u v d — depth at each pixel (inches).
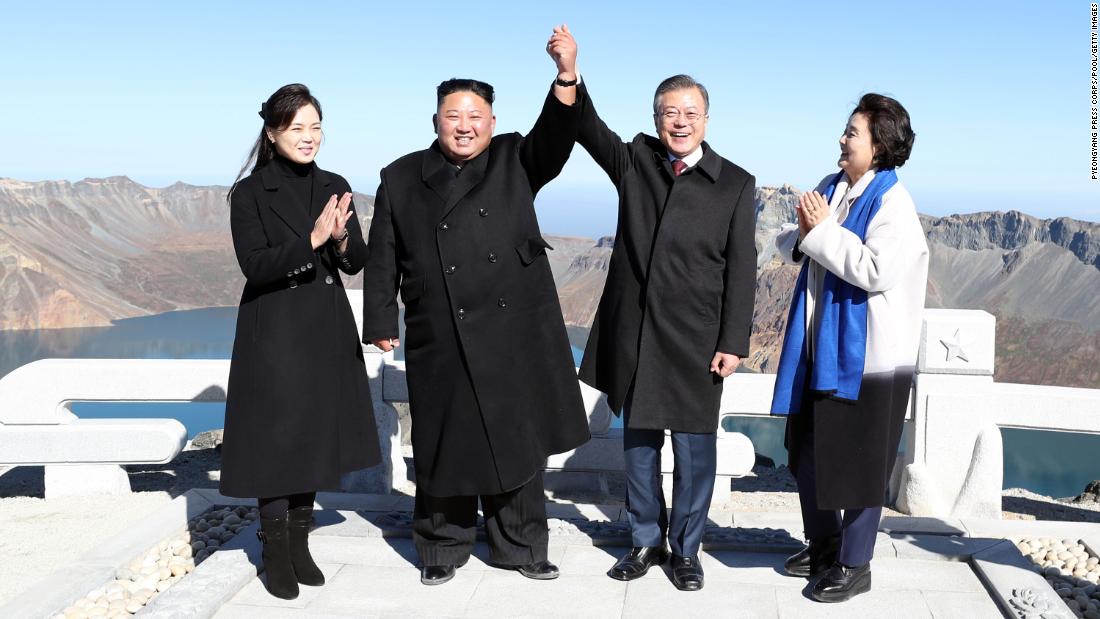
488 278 124.6
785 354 125.6
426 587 130.5
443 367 126.2
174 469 239.6
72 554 165.2
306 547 131.4
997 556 138.2
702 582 128.6
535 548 133.5
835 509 120.1
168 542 161.2
